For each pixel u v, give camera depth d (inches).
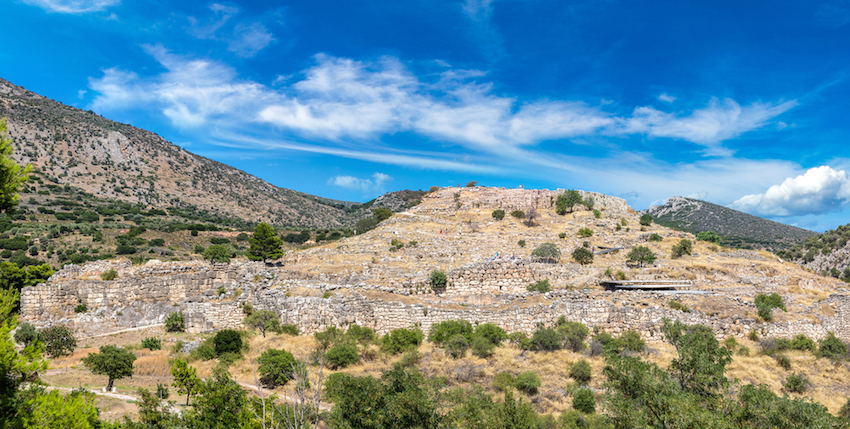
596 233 3769.7
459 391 1048.8
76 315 1797.5
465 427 918.4
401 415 800.3
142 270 2005.4
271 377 1430.9
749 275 2573.8
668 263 2768.2
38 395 592.7
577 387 1373.0
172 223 6112.2
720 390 964.0
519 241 3432.6
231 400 962.7
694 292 2081.7
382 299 1957.4
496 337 1722.4
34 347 601.6
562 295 1984.5
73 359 1530.5
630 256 2827.3
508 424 976.3
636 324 1792.6
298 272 2375.7
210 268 2142.0
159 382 1403.8
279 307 1925.4
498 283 2319.1
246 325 1873.8
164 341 1740.9
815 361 1606.8
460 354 1614.2
